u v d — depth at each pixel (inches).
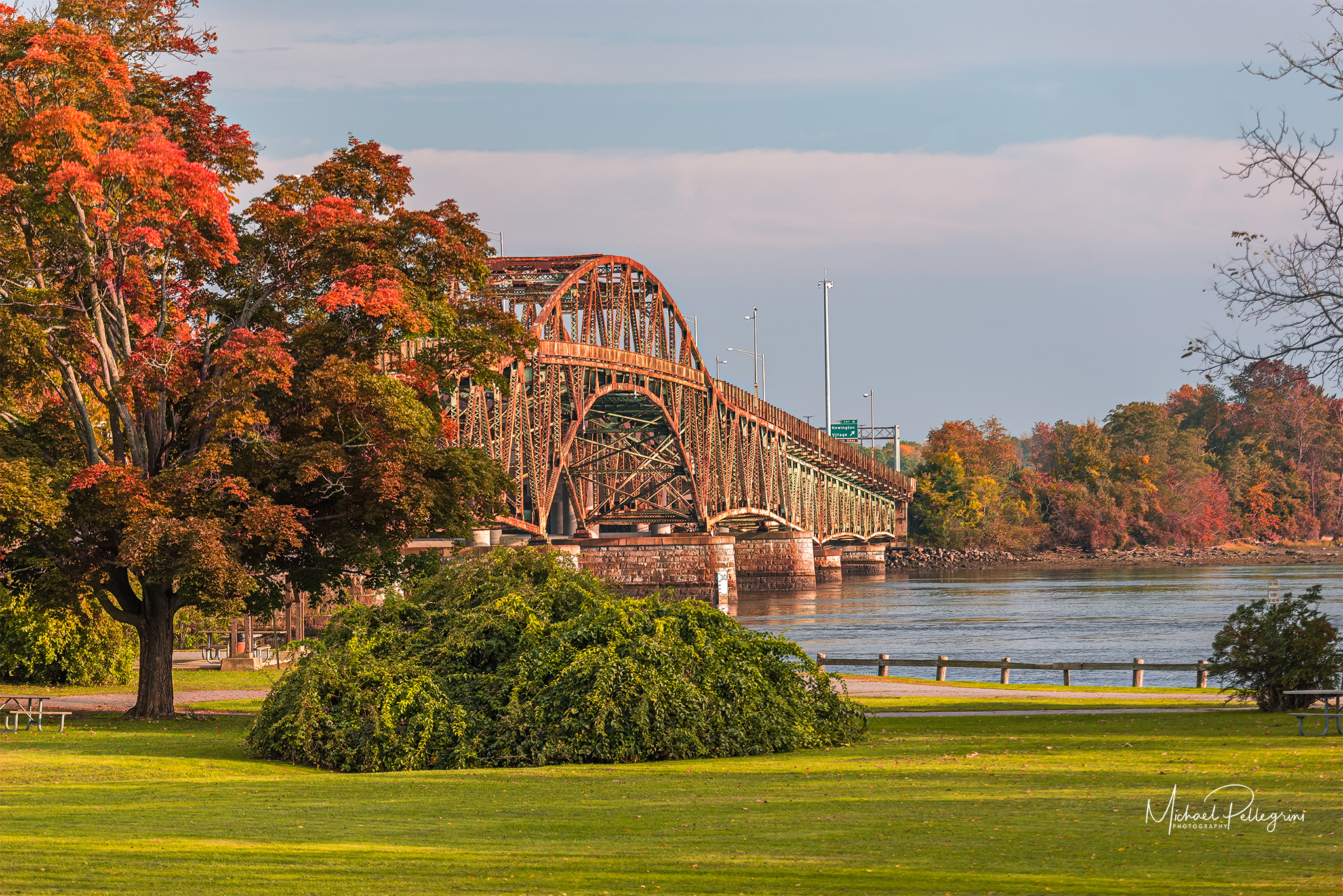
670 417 7583.7
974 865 743.1
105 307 1808.6
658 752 1314.0
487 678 1393.9
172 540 1598.2
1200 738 1334.9
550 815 957.8
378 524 1854.1
